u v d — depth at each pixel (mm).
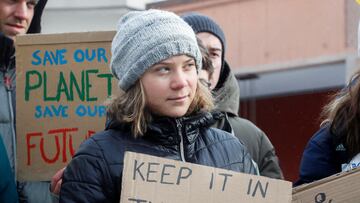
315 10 9500
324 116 3676
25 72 3137
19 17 3396
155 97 2557
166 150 2574
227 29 10336
